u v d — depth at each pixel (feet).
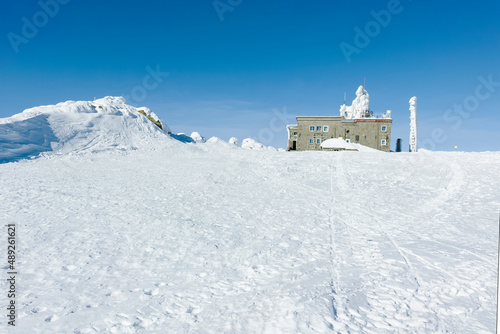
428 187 47.37
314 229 29.68
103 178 56.95
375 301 15.67
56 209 35.29
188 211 36.17
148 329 13.24
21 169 63.72
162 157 89.40
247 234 28.04
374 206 38.88
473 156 69.31
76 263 20.83
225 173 63.72
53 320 13.91
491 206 35.73
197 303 15.61
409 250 23.39
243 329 13.14
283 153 93.40
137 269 20.11
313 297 15.92
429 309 14.90
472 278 18.16
